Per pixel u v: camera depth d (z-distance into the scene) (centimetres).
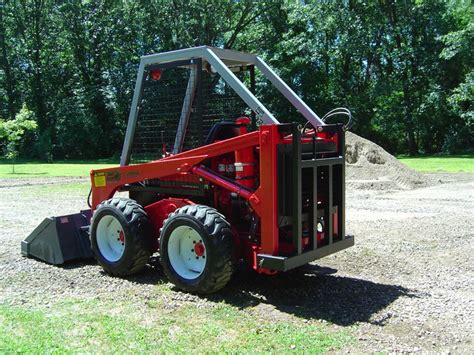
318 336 395
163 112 568
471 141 3281
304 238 486
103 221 583
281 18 3653
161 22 3700
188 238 513
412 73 3294
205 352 363
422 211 1044
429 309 461
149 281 552
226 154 534
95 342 381
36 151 3662
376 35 3288
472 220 924
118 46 3828
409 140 3331
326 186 504
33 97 3981
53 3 3938
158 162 559
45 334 395
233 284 537
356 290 519
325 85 3612
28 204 1209
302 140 479
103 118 3912
